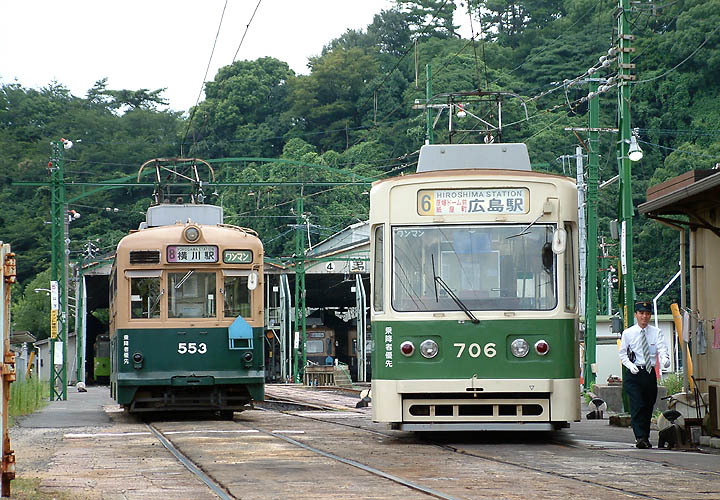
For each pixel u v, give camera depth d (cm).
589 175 4278
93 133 13312
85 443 2086
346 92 11794
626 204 2934
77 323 7850
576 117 9112
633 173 9681
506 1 11588
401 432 2303
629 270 2906
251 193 9488
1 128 13600
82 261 8031
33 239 12350
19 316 12050
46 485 1368
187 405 2922
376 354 1973
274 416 3162
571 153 8888
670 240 9294
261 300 2970
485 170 2003
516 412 1950
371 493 1247
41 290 10706
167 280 2917
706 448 1902
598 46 9875
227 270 2942
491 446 1923
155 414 3325
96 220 12069
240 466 1578
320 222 10100
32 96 14038
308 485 1332
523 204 1992
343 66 11819
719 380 1939
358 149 10338
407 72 11281
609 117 9269
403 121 10319
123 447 1977
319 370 7794
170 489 1317
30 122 13625
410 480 1375
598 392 3772
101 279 8600
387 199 2006
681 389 3578
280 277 8938
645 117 9694
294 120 11969
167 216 3253
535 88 9650
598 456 1719
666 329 5181
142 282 2908
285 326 8944
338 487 1309
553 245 1967
